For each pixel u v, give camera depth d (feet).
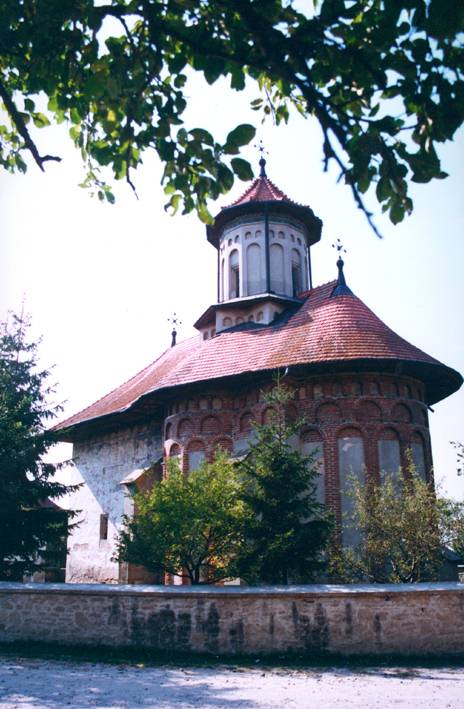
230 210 94.79
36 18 16.03
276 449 55.42
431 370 70.85
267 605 45.29
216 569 54.34
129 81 16.65
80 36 17.44
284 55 13.26
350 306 75.46
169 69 16.62
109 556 91.35
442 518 54.85
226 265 96.17
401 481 61.00
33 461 70.44
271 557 51.62
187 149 17.17
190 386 74.90
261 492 54.29
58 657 42.70
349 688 34.22
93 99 17.12
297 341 73.20
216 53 14.55
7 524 67.51
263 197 96.17
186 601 46.01
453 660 43.34
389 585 46.16
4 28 16.63
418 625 44.65
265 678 37.17
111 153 18.28
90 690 32.42
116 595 46.93
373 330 71.82
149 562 54.39
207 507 53.78
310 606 45.01
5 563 67.56
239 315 90.17
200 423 74.74
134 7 15.76
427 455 70.28
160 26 15.46
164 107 17.70
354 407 67.77
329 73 15.06
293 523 53.11
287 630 44.68
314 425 68.08
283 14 14.49
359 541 63.52
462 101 13.75
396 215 14.51
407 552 54.03
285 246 93.71
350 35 14.38
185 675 37.63
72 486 74.08
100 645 46.26
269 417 61.82
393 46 14.07
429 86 14.06
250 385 72.84
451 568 68.13
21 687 32.78
